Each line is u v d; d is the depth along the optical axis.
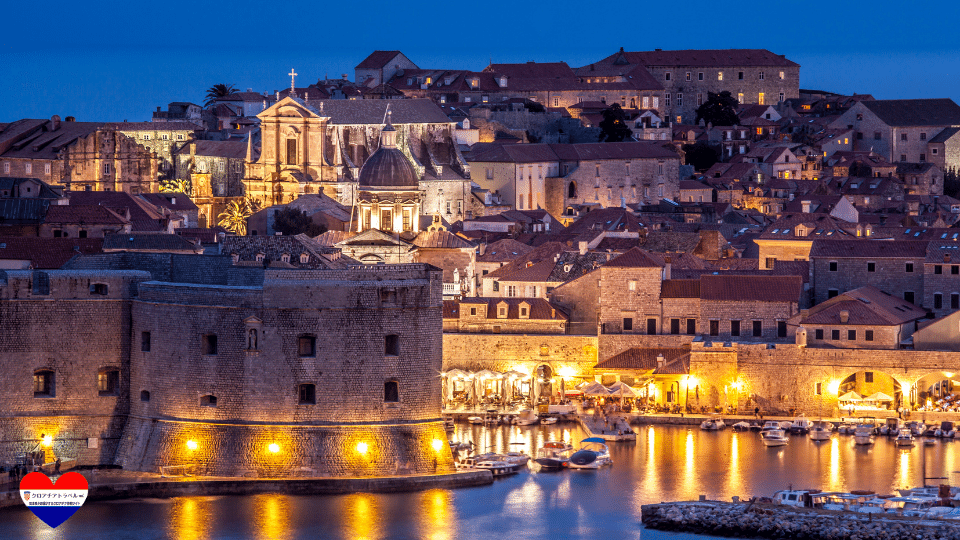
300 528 186.75
